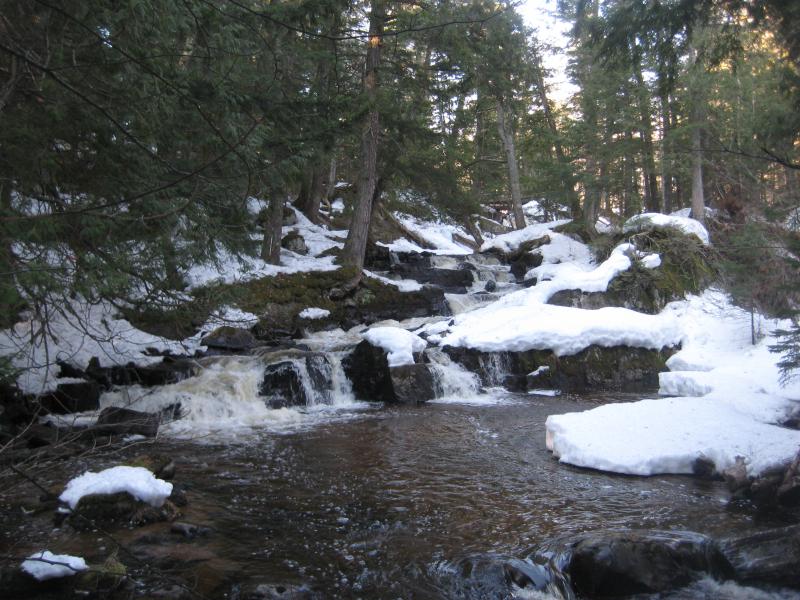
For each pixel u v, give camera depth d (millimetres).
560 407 11023
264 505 5988
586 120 22219
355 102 13711
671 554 4551
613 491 6383
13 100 5012
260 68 7879
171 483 6371
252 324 14422
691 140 19062
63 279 4879
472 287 19906
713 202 23281
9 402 8602
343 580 4445
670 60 6305
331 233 22641
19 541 4902
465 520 5613
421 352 12719
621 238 18406
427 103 17141
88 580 4188
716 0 5641
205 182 5559
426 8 14828
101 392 10328
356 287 16984
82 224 5062
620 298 15922
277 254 17750
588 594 4387
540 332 13188
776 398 9008
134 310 6547
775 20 5535
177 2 5016
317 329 15586
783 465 6012
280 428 9562
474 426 9594
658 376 13094
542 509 5883
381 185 19203
